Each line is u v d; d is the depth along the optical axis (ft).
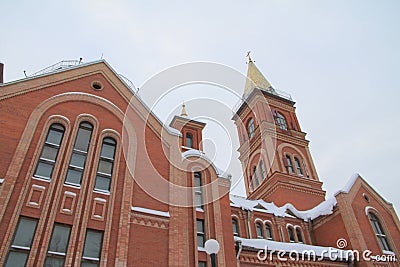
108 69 56.08
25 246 35.37
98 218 40.86
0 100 44.60
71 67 53.01
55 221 38.27
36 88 48.21
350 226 75.00
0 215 35.60
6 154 40.37
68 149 44.80
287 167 106.83
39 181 40.27
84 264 36.96
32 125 44.37
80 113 49.06
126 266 38.52
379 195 85.81
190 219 48.32
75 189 41.86
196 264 43.86
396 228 80.33
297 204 97.45
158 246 42.34
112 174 45.91
